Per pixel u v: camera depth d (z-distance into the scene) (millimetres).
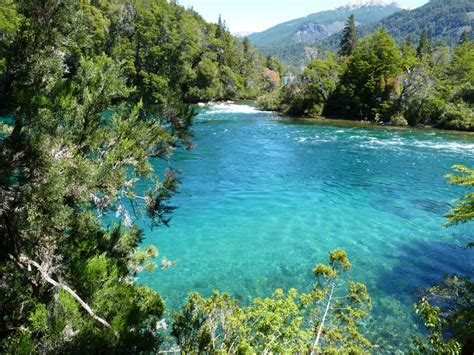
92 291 4098
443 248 14891
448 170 26703
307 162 28594
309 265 13375
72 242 4773
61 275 4227
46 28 4383
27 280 4148
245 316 6281
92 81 5219
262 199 20250
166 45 67938
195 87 75562
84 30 4828
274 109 64938
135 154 5688
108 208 6086
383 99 55250
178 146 6734
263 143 35438
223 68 86062
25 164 3689
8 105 3982
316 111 58406
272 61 130750
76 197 4398
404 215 18469
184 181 22797
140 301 5910
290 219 17641
